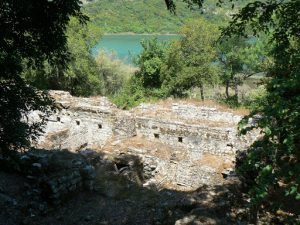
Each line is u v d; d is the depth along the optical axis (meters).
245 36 9.66
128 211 11.35
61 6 8.88
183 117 22.61
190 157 19.95
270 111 4.33
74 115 23.39
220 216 10.01
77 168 12.69
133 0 134.00
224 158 19.05
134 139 21.77
